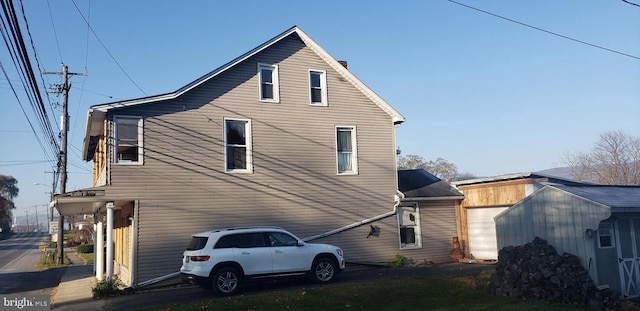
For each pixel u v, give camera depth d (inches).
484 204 852.0
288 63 796.6
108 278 650.2
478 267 775.1
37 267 1275.8
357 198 821.2
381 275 713.6
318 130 804.6
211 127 722.8
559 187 580.7
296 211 767.7
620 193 607.2
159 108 692.1
